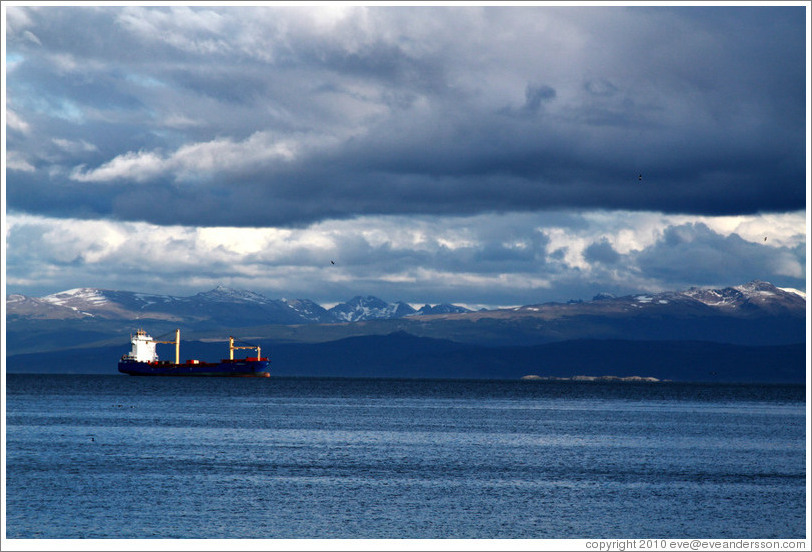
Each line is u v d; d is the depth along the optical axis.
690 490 128.12
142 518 104.94
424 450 179.62
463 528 102.19
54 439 194.75
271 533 98.44
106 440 193.50
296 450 175.38
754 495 124.19
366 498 118.56
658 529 102.75
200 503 113.69
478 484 131.88
